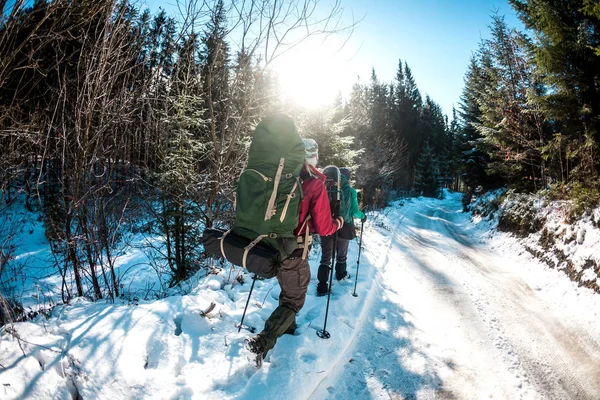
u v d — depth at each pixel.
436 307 5.07
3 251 4.04
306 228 2.93
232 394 2.48
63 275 3.81
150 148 5.06
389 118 38.72
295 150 2.69
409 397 2.95
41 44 3.11
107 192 4.12
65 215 3.66
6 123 3.52
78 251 3.95
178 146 5.00
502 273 7.41
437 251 9.65
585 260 6.17
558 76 8.86
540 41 9.09
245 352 2.89
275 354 3.04
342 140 10.75
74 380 2.15
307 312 4.05
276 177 2.60
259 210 2.58
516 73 12.32
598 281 5.56
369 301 4.95
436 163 43.41
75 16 3.32
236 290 4.27
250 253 2.50
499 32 12.50
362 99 38.44
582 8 7.83
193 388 2.45
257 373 2.75
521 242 9.57
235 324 3.34
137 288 4.86
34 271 5.49
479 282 6.52
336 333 3.65
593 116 8.63
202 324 3.13
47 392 1.99
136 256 6.54
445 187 57.12
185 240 5.25
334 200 4.26
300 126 7.79
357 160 18.77
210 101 4.92
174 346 2.78
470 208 19.97
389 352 3.65
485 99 14.04
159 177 4.90
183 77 5.04
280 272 2.92
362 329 4.12
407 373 3.29
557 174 10.66
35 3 2.96
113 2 3.36
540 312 5.08
